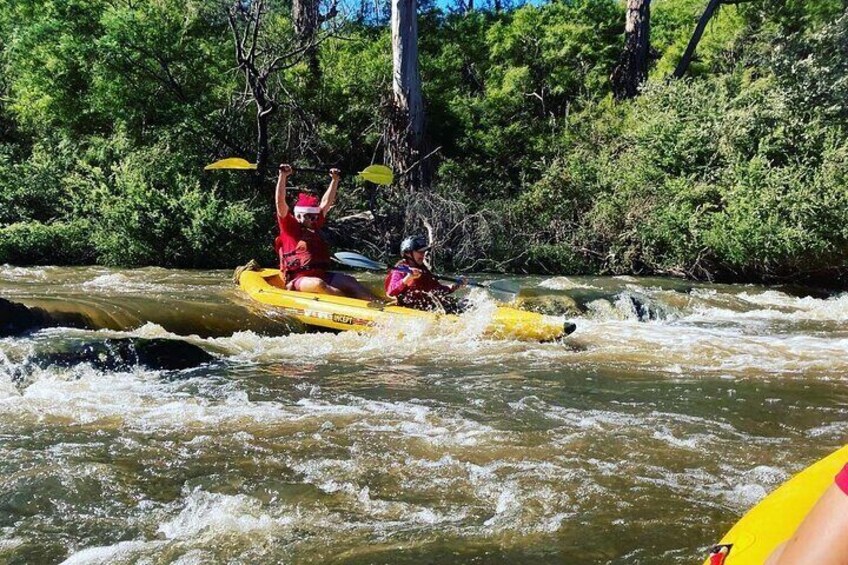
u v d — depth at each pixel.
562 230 15.28
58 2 14.91
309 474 3.58
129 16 14.73
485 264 14.79
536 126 19.98
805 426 4.45
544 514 3.11
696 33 20.08
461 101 20.36
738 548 1.47
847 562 0.95
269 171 15.73
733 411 4.75
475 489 3.40
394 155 16.98
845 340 7.54
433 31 23.16
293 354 6.46
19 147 15.88
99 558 2.74
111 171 14.21
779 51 16.34
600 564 2.67
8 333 5.95
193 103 15.59
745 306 10.10
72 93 15.64
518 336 7.08
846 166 13.19
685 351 6.79
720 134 14.74
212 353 6.26
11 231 12.38
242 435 4.16
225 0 15.10
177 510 3.17
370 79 18.86
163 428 4.27
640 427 4.37
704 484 3.47
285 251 8.23
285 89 16.22
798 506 1.49
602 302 8.93
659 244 14.67
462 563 2.67
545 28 22.20
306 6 18.48
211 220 12.82
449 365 6.13
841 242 13.01
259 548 2.81
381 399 4.99
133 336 6.00
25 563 2.71
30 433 4.14
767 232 12.93
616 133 17.33
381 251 15.14
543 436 4.18
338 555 2.74
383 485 3.45
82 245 12.84
